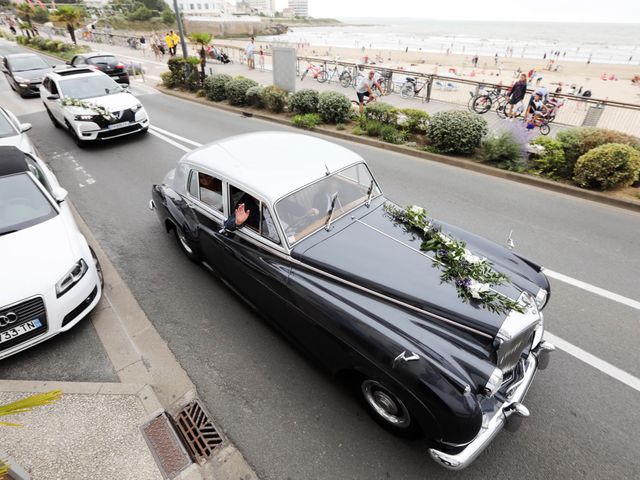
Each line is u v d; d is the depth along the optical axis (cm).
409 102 1546
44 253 423
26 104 1552
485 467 314
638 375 389
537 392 374
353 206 425
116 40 3912
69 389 375
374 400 333
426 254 371
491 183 842
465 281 331
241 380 390
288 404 366
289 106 1323
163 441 332
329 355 346
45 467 314
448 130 941
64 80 1088
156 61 2741
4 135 780
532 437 336
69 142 1101
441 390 266
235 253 416
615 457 320
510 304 314
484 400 303
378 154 1017
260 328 454
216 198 439
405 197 770
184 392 379
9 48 3825
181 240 557
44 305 397
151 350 425
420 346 289
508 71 3422
